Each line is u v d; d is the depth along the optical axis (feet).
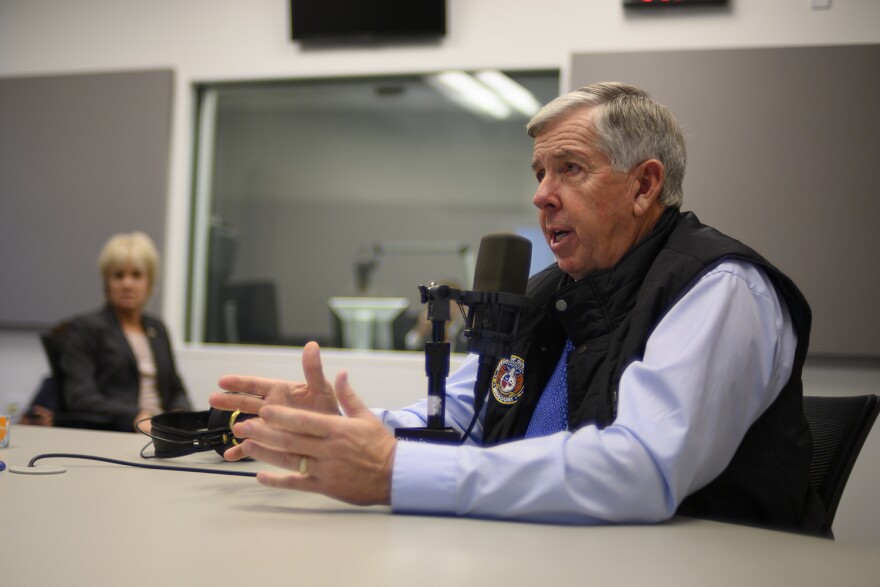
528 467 2.88
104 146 14.71
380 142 14.28
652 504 2.93
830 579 2.23
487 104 13.87
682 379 3.19
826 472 4.33
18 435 5.33
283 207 14.58
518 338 4.55
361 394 13.50
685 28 12.62
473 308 3.61
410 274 14.08
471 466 2.89
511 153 13.76
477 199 13.88
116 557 2.20
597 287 4.07
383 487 2.91
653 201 4.29
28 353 14.98
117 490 3.31
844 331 11.85
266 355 13.89
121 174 14.62
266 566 2.14
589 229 4.27
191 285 14.74
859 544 2.69
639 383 3.23
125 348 11.39
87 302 14.65
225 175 14.80
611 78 12.64
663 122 4.32
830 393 12.00
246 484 3.57
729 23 12.48
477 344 3.58
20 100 15.07
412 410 4.61
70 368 10.93
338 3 13.60
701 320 3.41
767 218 12.16
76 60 15.02
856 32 12.16
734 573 2.26
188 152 14.64
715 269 3.62
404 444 2.98
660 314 3.69
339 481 2.89
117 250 11.71
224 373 14.01
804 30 12.29
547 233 4.48
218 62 14.46
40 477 3.60
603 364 3.88
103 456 4.39
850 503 11.67
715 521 3.06
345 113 14.42
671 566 2.32
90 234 14.70
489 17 13.38
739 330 3.43
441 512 2.91
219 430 4.26
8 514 2.75
